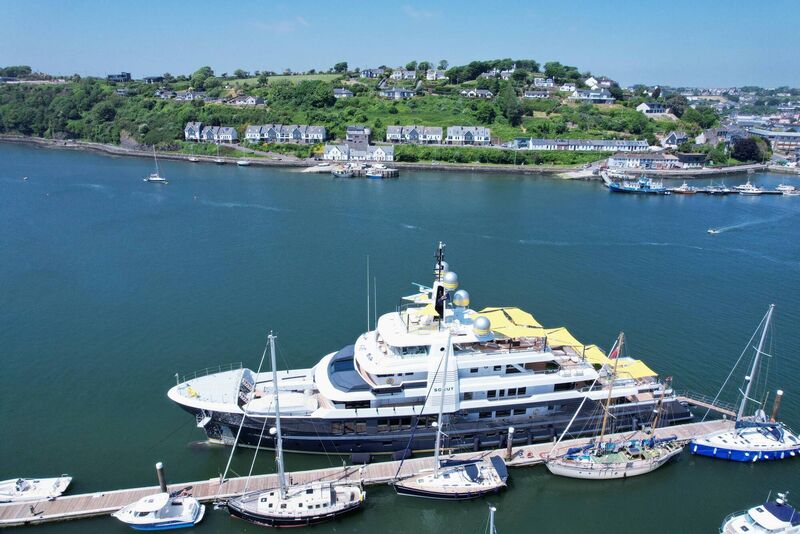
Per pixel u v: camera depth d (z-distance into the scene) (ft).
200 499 157.58
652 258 386.93
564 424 187.21
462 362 178.09
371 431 177.88
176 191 583.99
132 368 224.94
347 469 169.78
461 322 190.70
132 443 182.39
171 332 253.65
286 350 238.89
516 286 322.55
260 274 330.13
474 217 500.74
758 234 465.06
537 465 176.65
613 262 374.63
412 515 159.43
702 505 165.48
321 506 153.28
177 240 399.85
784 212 559.38
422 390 176.55
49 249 371.15
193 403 176.76
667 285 331.16
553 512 161.79
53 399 204.03
